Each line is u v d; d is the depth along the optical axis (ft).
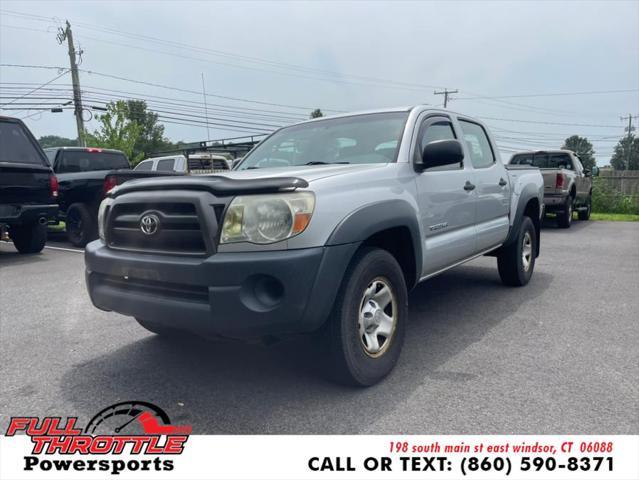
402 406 9.51
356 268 9.71
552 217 52.01
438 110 14.30
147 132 213.46
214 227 8.86
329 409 9.43
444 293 18.33
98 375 11.18
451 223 13.50
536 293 18.31
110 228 10.61
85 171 33.12
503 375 10.88
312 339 9.74
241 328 8.66
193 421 9.14
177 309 9.12
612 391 10.06
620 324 14.49
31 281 21.26
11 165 24.98
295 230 8.70
